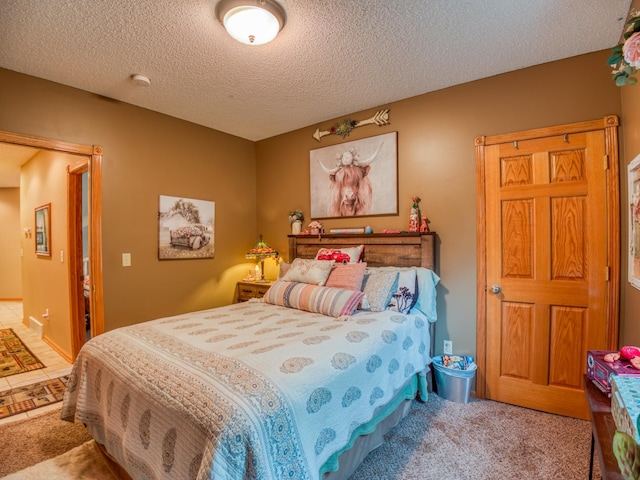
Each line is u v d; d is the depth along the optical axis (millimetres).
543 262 2342
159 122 3148
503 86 2471
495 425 2152
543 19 1841
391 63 2307
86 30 1893
